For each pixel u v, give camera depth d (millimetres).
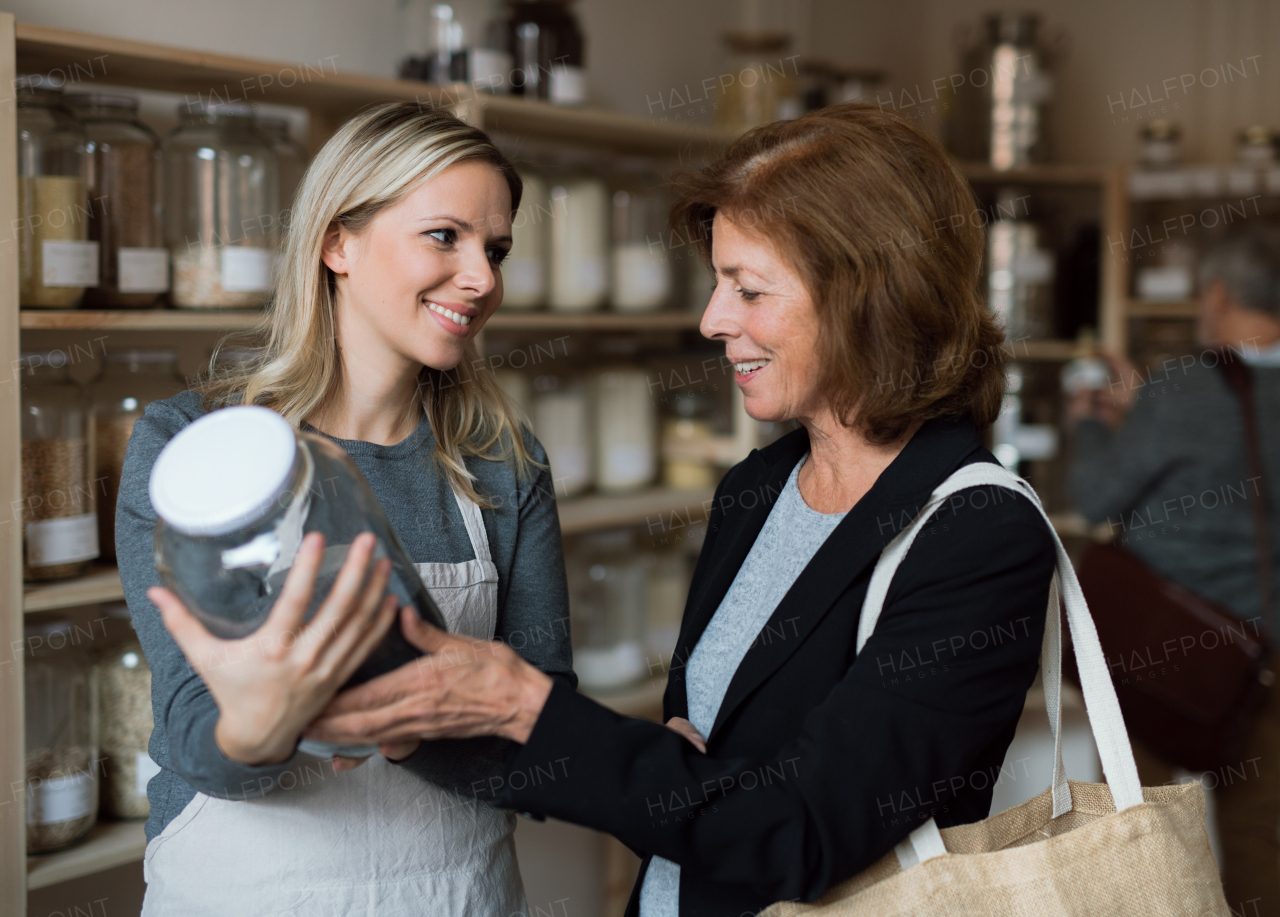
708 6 2736
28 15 1617
